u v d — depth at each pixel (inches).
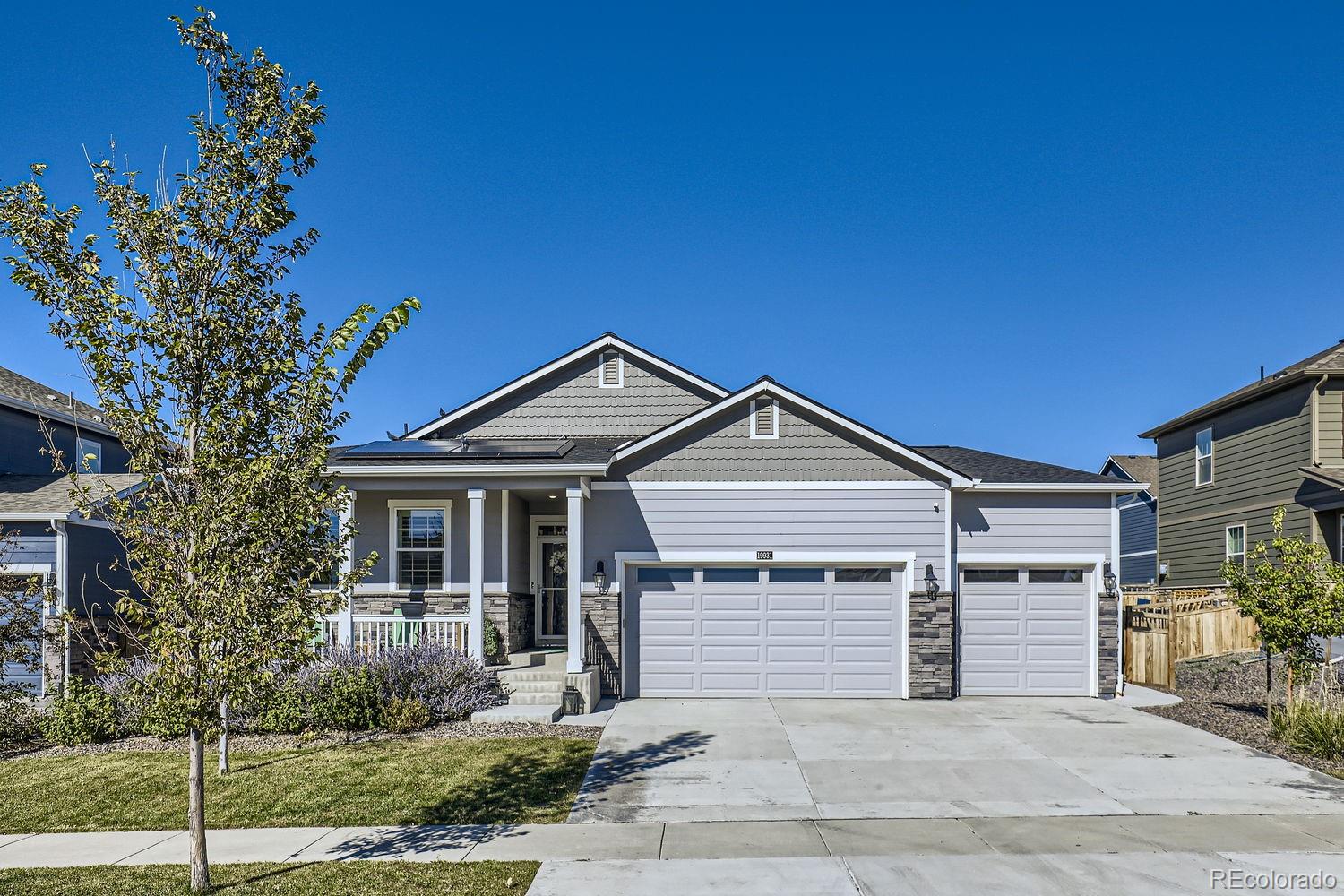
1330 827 309.9
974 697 584.4
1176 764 399.9
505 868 271.4
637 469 593.6
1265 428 835.4
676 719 506.0
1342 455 761.0
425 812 334.6
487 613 621.9
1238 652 697.6
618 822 321.1
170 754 426.9
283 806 343.3
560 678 540.4
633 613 590.2
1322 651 502.0
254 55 263.1
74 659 579.5
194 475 246.1
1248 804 339.0
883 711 534.9
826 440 591.8
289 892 251.1
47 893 252.2
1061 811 331.6
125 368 245.8
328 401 263.3
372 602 629.0
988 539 592.4
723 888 254.2
